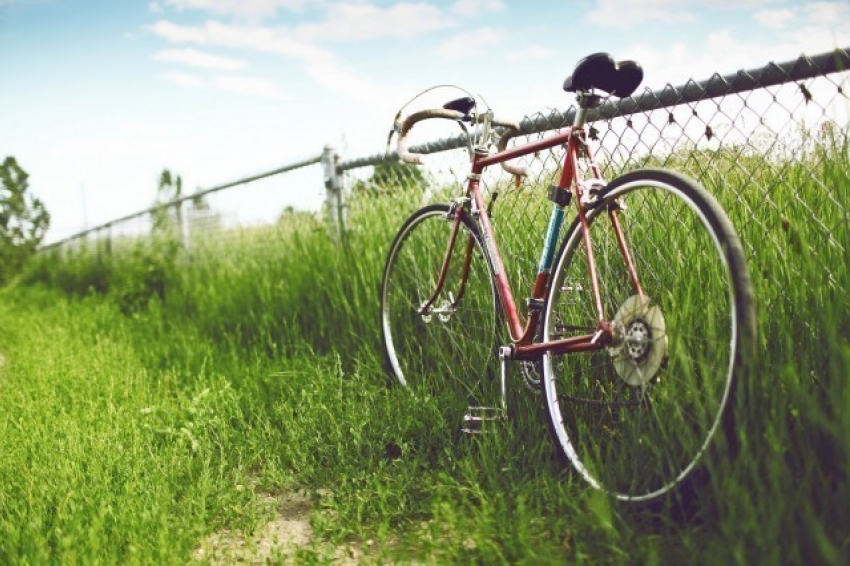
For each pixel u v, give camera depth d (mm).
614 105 2861
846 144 2168
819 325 2041
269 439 3154
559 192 2561
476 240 3205
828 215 2223
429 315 3600
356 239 4793
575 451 2535
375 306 4262
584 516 2057
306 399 3438
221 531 2408
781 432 1825
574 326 2475
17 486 2564
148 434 3150
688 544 1765
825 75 2213
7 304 12031
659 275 2439
